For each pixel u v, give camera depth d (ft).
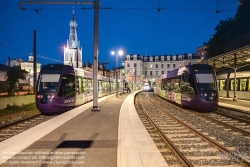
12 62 211.82
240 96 86.79
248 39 106.73
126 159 19.52
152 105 76.89
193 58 316.81
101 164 18.81
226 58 78.64
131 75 306.55
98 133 29.94
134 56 327.47
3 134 31.89
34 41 80.23
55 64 53.16
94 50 53.36
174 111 58.54
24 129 35.27
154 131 33.37
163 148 24.40
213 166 19.03
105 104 72.18
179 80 66.59
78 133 29.89
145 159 19.54
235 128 33.50
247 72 81.92
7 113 54.70
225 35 129.80
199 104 52.01
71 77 55.31
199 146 25.04
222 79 104.17
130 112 51.90
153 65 341.41
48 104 47.39
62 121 39.14
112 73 282.56
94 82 53.62
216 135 30.50
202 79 53.83
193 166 17.57
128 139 26.37
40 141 25.81
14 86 82.53
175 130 34.06
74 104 57.06
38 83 49.73
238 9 122.42
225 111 56.90
